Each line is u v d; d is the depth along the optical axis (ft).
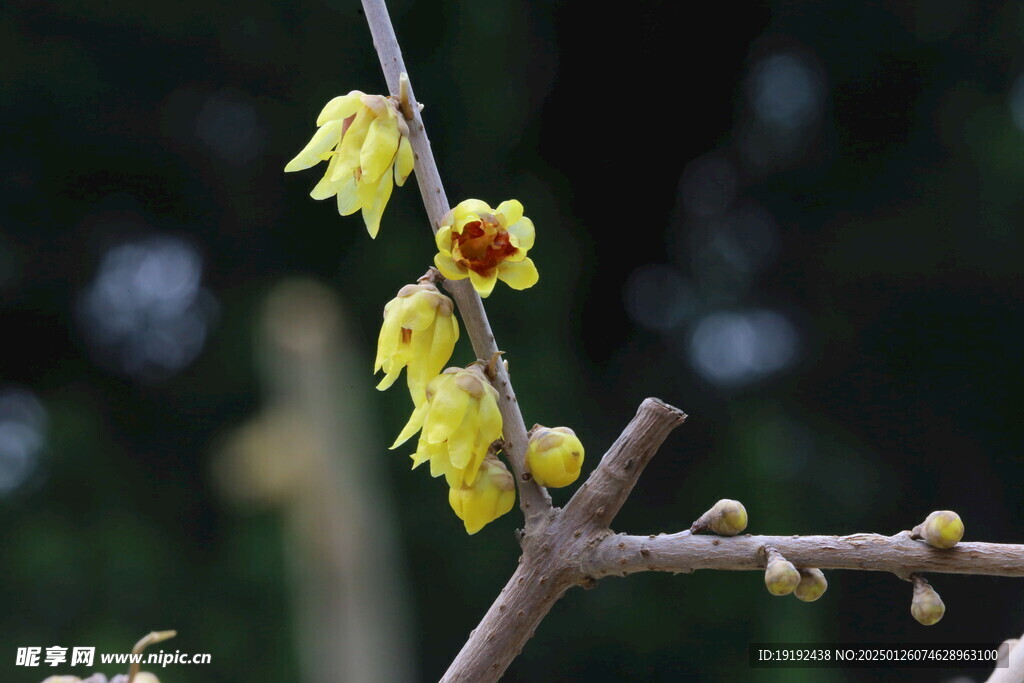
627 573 3.23
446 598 9.61
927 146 12.69
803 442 12.10
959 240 12.41
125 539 9.95
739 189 13.19
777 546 3.20
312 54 10.77
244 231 10.94
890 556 3.19
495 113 10.57
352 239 10.38
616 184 12.41
